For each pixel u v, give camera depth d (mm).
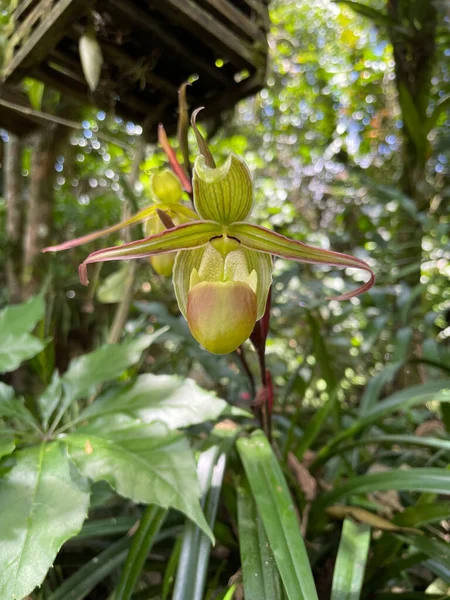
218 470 157
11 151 495
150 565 177
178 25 203
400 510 182
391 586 198
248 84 233
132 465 126
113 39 207
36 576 102
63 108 379
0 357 169
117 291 282
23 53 214
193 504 119
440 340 386
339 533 183
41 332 220
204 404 157
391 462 265
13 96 271
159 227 192
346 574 132
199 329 148
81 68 227
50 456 131
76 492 120
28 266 428
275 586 122
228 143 658
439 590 176
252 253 162
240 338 147
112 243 545
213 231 153
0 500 118
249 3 214
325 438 285
